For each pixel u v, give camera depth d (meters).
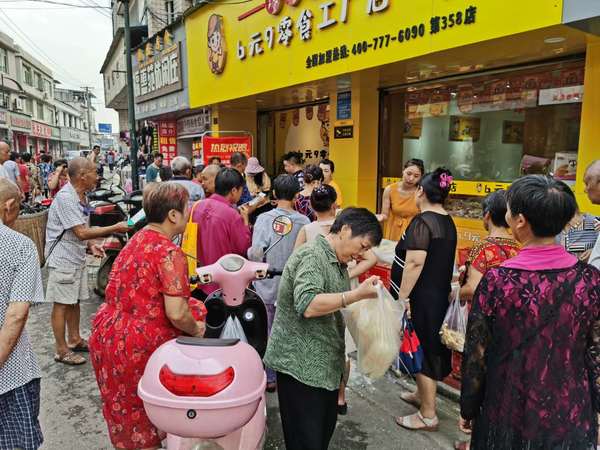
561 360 1.56
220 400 1.59
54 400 3.45
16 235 2.07
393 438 2.96
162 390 1.61
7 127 33.22
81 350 4.26
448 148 5.92
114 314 2.15
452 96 5.79
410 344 2.91
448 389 3.47
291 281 2.09
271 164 9.90
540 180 1.60
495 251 2.57
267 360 2.18
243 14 7.30
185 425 1.61
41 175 14.68
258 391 1.70
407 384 3.67
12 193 2.31
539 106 4.88
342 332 2.21
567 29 3.52
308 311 1.91
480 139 5.53
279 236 3.35
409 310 2.95
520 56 4.53
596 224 3.00
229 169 3.52
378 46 4.93
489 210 2.66
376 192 6.71
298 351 2.09
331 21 5.47
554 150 4.79
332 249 2.09
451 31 4.14
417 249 2.84
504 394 1.62
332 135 6.90
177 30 10.08
